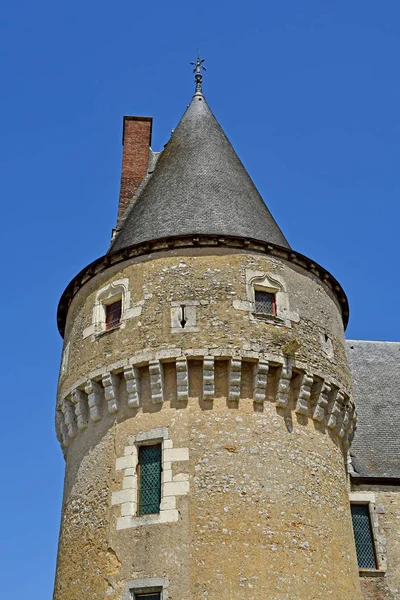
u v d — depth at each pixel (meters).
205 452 15.91
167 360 16.73
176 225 19.27
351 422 18.78
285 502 15.80
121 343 17.47
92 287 19.14
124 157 27.64
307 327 18.23
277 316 17.81
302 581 15.15
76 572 16.03
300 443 16.78
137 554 15.18
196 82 25.33
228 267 18.03
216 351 16.66
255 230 19.66
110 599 15.00
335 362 18.52
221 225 19.25
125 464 16.27
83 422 17.70
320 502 16.45
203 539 14.98
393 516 20.86
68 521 17.05
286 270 18.80
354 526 20.75
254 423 16.42
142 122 28.70
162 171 21.78
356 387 25.47
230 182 21.06
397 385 25.89
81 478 17.12
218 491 15.49
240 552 14.92
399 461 22.19
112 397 17.12
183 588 14.52
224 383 16.72
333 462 17.45
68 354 19.14
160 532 15.23
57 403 18.97
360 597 16.58
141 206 20.95
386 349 27.91
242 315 17.33
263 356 16.89
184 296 17.53
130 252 18.62
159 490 15.88
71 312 19.92
